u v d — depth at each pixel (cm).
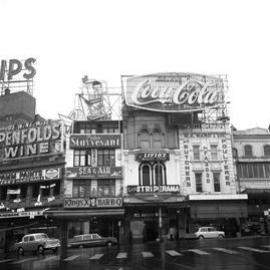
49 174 4422
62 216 4075
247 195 4097
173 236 4203
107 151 4512
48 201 4341
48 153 4525
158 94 4588
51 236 4359
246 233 4188
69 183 4341
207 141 4512
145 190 4234
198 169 4400
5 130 4822
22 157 4619
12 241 4447
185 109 4509
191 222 4247
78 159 4475
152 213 4325
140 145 4538
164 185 4281
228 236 4188
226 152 4472
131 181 4372
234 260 1748
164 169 4428
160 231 4069
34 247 3266
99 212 4056
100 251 2892
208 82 4666
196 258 1920
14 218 4466
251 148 4609
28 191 4512
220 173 4403
